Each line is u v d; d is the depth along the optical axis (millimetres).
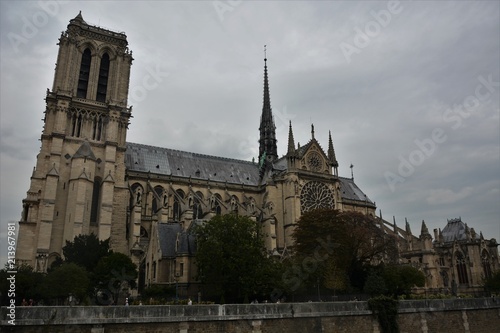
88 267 66000
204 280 65688
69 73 92625
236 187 117875
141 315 37906
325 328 47688
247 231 69688
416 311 54812
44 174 86312
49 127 89312
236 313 42375
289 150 113938
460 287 126375
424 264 115125
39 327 34000
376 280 69938
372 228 89625
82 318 35594
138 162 109250
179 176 110375
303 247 81000
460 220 146500
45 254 77750
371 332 50875
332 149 124375
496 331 63375
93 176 87500
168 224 83375
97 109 94750
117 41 102562
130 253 84250
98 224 86000
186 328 39438
